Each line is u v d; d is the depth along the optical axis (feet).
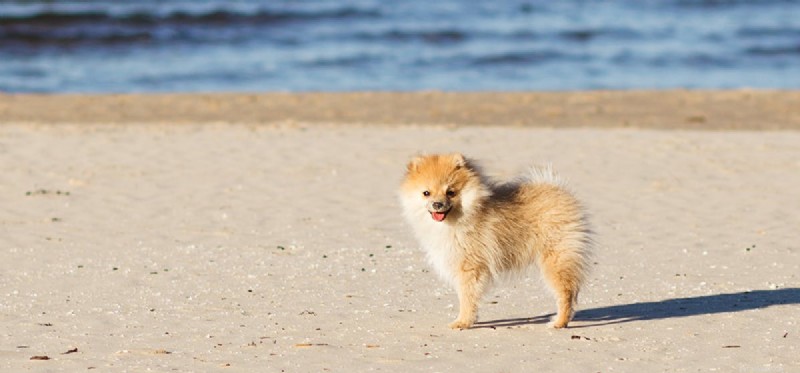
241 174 96.27
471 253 50.42
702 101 151.64
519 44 229.86
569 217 50.70
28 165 99.91
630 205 84.17
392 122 133.59
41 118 136.56
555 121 134.51
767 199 85.81
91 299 57.52
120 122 133.08
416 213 50.75
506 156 103.60
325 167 99.25
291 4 283.79
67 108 146.41
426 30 246.47
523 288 59.62
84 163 101.04
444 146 108.99
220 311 54.65
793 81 187.11
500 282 52.85
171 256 68.39
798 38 240.53
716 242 71.92
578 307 55.47
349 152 106.22
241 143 111.45
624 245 71.41
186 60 208.74
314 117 138.41
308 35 240.12
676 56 215.10
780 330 49.85
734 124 131.13
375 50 221.46
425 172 50.29
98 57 211.61
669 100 152.97
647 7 297.33
